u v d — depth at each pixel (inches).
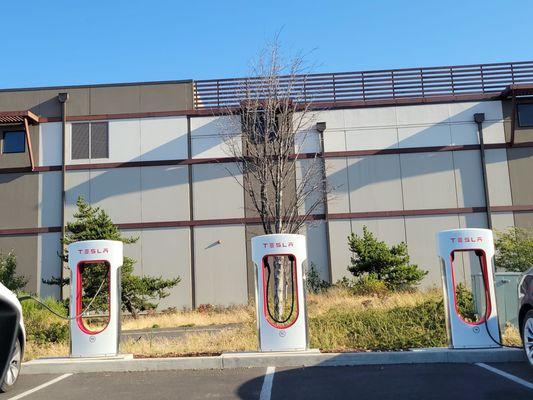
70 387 310.3
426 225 1038.4
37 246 1047.0
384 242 981.2
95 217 962.1
